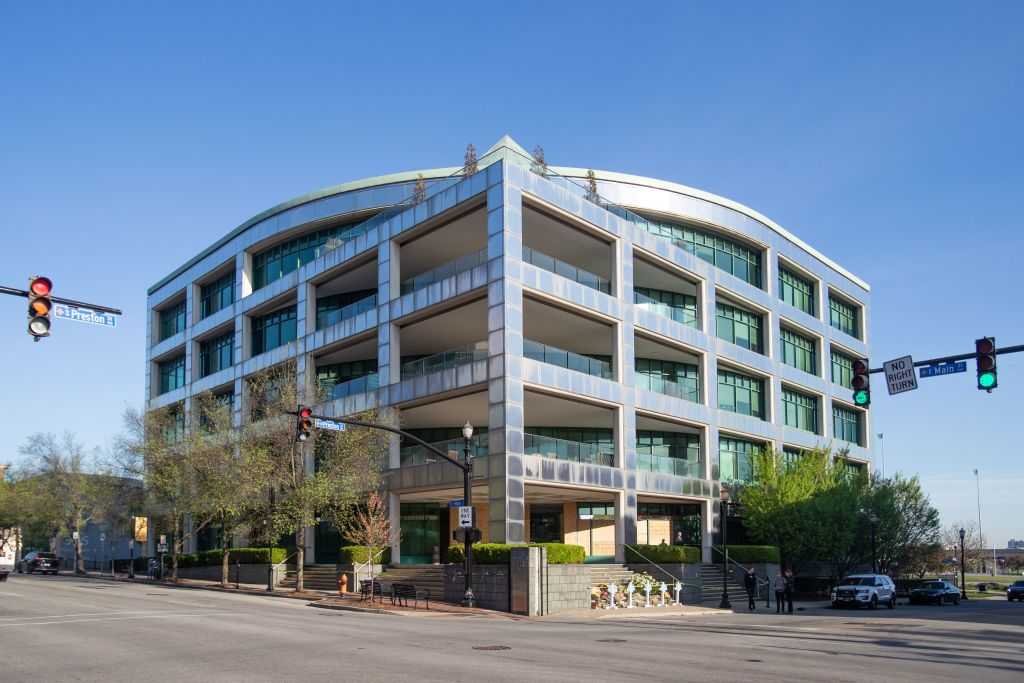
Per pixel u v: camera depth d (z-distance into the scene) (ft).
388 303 156.66
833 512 162.71
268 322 195.00
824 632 82.17
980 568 470.80
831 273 230.07
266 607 106.93
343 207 176.96
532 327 155.84
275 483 142.82
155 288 242.37
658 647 63.46
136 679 46.50
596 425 168.66
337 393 166.30
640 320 159.33
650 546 141.28
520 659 54.65
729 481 180.04
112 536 252.21
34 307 55.16
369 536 137.08
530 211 144.46
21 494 243.19
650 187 176.65
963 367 74.79
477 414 156.87
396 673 47.83
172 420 181.68
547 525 169.37
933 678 47.60
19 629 74.49
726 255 192.34
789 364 212.23
